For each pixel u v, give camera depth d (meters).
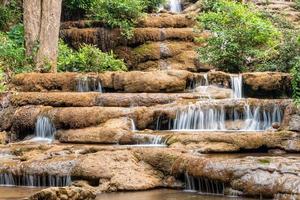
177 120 12.12
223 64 16.42
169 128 12.16
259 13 18.86
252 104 12.00
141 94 13.03
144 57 18.66
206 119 12.07
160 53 18.66
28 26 17.08
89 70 16.84
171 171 9.49
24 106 13.20
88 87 14.49
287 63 15.27
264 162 8.47
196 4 22.05
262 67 15.73
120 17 19.25
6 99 13.73
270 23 17.58
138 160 9.84
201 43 18.83
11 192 9.30
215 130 11.88
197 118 12.09
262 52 16.06
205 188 8.95
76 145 11.30
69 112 12.45
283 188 7.87
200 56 16.88
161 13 21.34
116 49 18.92
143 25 19.48
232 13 16.58
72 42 18.98
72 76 14.66
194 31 18.27
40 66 16.56
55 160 9.96
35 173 9.91
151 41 18.92
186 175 9.27
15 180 10.13
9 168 10.16
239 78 13.96
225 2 18.41
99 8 19.30
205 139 10.60
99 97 13.17
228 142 10.45
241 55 16.23
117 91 14.29
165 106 12.37
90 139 11.78
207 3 20.92
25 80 14.88
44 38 16.81
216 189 8.78
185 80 14.22
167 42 18.91
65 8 20.39
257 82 13.55
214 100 12.40
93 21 19.28
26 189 9.63
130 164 9.63
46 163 9.93
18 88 14.89
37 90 14.70
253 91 13.70
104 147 10.63
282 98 13.41
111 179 9.31
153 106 12.54
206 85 14.28
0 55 16.56
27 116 12.88
